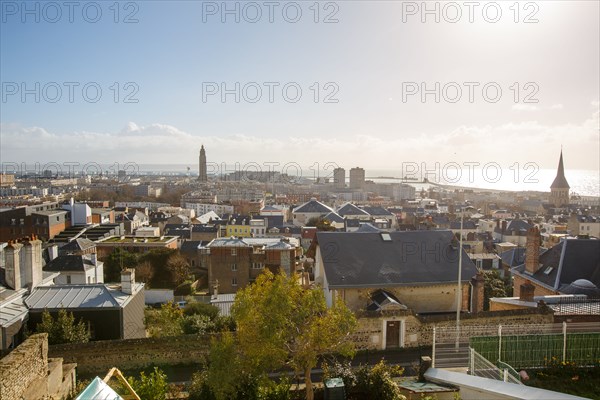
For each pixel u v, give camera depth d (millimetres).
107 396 12258
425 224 102812
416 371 23781
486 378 18000
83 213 105375
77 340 28781
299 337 19516
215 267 68875
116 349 27625
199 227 106938
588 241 38750
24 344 15750
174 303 56312
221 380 18344
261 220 123375
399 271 34938
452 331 24156
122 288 34656
